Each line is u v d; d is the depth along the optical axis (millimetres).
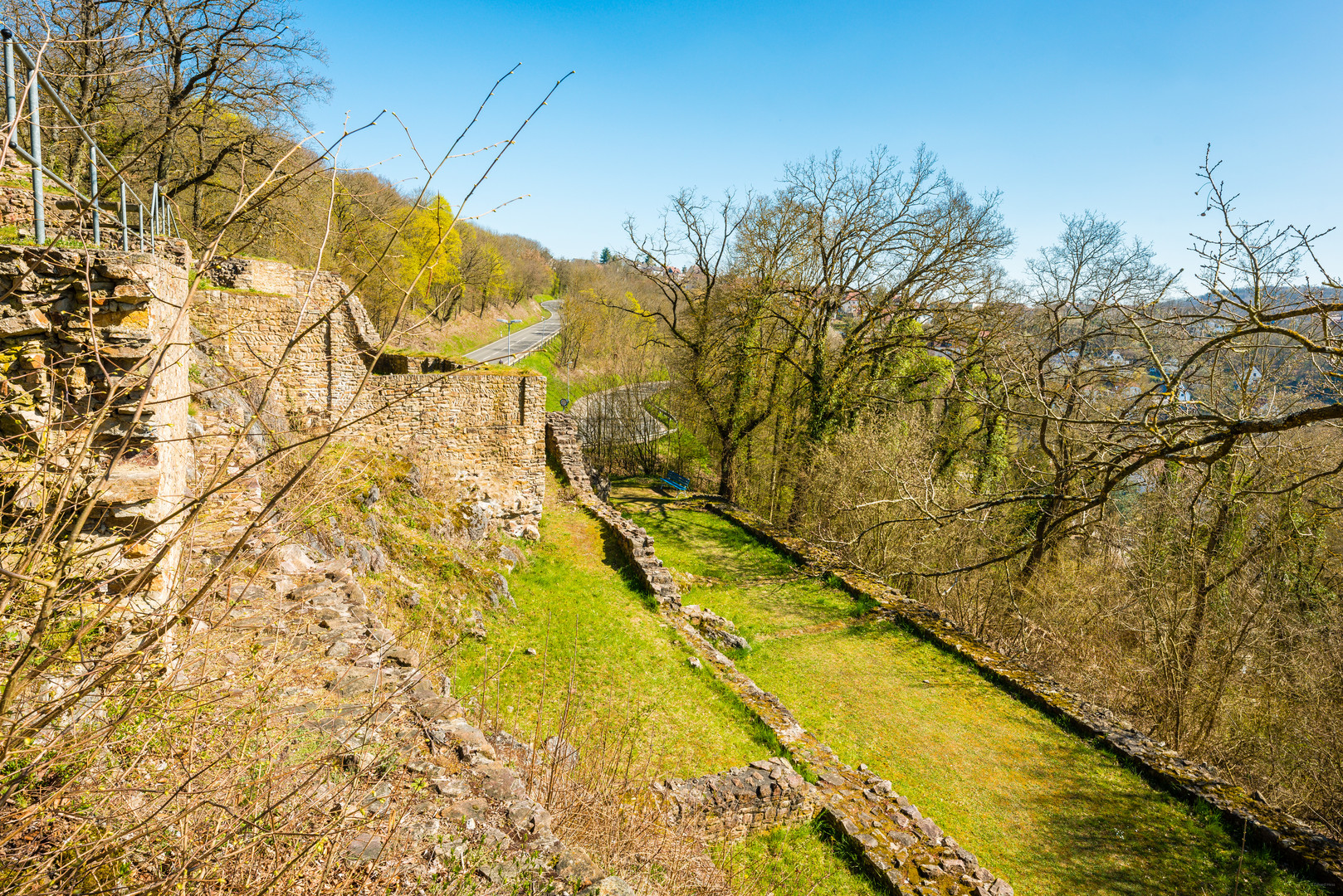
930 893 7027
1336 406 3725
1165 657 12281
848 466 19562
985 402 6516
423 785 4320
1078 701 12062
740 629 14523
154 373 2281
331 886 3143
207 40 15469
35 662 2707
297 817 3084
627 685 10219
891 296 22109
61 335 3918
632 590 14164
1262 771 11758
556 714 8812
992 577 15289
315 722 4395
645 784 7301
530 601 11953
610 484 28641
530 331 54625
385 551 10281
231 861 2857
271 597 5980
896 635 14742
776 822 7812
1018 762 10562
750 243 23484
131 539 2414
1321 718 11000
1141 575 13281
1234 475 11258
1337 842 8906
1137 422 4711
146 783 2951
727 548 20125
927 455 20359
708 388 25438
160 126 15695
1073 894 7996
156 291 4164
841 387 22875
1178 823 9289
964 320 21812
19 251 3775
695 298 26203
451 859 3717
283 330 13695
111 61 11570
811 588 17141
